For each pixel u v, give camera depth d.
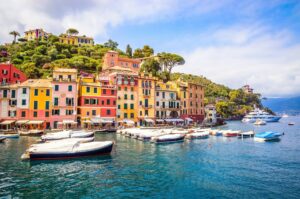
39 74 90.62
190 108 87.12
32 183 21.11
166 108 79.69
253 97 187.00
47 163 28.20
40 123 57.56
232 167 26.95
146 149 38.09
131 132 51.03
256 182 21.75
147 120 72.62
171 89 84.56
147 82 76.12
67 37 139.25
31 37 140.00
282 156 33.09
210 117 99.94
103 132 59.50
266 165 28.02
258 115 138.12
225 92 180.50
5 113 58.50
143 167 26.86
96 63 109.81
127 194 18.86
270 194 18.94
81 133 44.22
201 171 25.30
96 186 20.55
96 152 31.84
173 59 109.38
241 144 44.06
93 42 150.38
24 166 26.77
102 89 67.38
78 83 66.75
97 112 66.19
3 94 58.94
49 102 60.75
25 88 59.62
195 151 36.66
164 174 24.14
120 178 22.78
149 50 143.50
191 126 74.81
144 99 74.94
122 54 141.88
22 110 59.16
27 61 100.31
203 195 18.72
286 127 93.12
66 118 61.75
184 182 21.70
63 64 99.25
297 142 46.97
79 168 26.25
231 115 154.25
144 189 19.94
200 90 92.50
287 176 23.59
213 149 38.56
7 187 20.09
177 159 30.86
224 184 21.22
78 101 65.94
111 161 29.59
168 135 46.50
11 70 67.62
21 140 44.16
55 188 19.97
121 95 71.00
